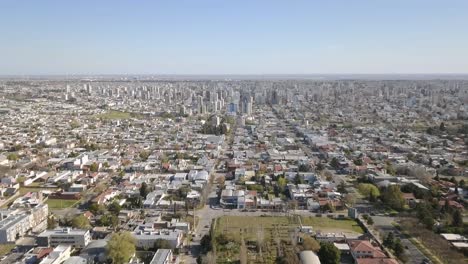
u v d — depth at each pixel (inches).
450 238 7436.0
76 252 7062.0
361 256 6683.1
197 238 7706.7
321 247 6756.9
